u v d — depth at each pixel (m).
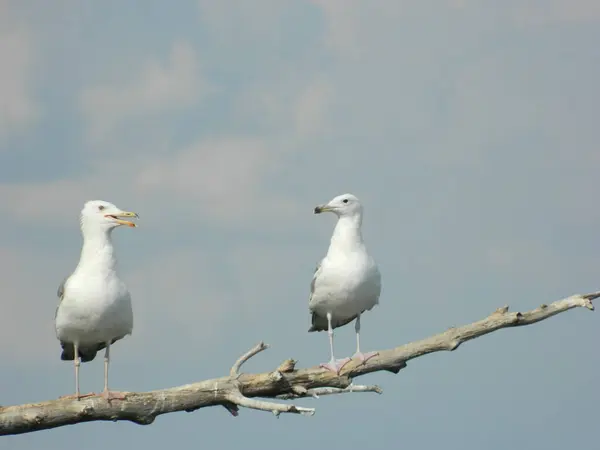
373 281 21.61
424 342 19.16
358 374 19.27
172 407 18.00
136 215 19.45
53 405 17.67
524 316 18.58
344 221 21.70
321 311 22.17
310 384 19.02
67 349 20.45
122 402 17.83
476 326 18.86
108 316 19.17
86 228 19.48
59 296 19.56
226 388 18.03
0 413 17.42
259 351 18.52
